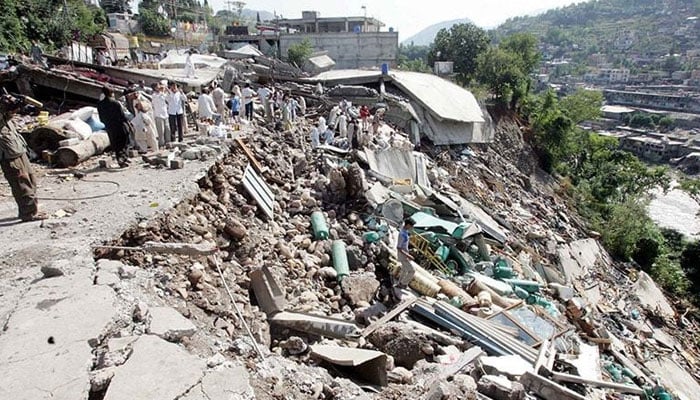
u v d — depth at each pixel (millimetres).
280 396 5156
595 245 27781
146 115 12156
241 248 9430
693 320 25016
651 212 55500
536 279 16250
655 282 29234
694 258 33188
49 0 33062
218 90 17375
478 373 7250
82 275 5918
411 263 11352
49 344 4559
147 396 4125
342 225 13094
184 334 5328
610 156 41562
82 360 4395
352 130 20000
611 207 33906
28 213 7523
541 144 37219
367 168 18156
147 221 7805
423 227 14719
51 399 3932
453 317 9453
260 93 21578
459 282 12594
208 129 14445
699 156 76125
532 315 10852
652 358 16875
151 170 10898
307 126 22141
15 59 17547
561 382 7945
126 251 7059
